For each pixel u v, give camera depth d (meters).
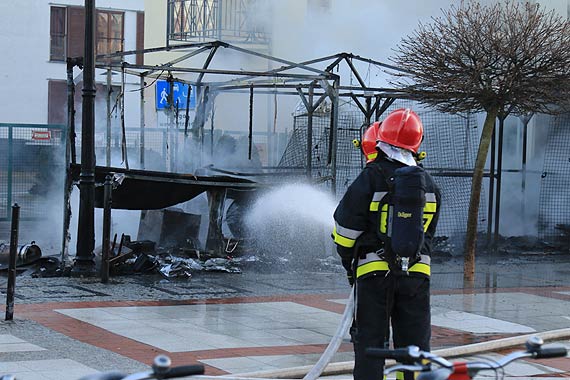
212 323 10.11
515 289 13.78
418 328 6.11
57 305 10.92
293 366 8.05
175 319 10.28
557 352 3.71
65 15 34.81
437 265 16.64
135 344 8.80
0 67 33.91
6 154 19.41
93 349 8.48
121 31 34.56
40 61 34.53
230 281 13.57
